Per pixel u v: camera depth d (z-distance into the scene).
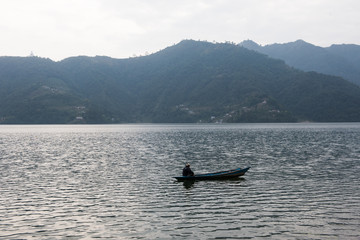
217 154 62.66
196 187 34.06
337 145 79.56
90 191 32.53
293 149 70.56
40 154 65.00
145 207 26.72
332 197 29.25
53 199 29.45
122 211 25.61
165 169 45.88
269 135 124.88
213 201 28.42
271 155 60.16
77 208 26.50
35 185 35.38
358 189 32.19
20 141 103.06
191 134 141.25
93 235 20.55
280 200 28.45
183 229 21.50
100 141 101.75
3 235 20.61
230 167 47.25
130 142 96.44
